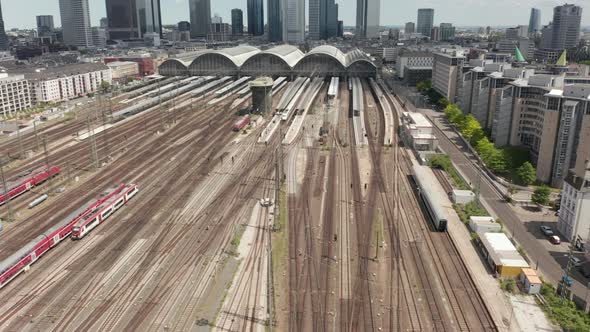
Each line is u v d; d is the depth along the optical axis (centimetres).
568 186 11256
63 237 11069
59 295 8994
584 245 10550
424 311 8544
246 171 15850
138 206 13050
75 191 14238
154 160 17112
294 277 9562
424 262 10150
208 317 8344
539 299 8869
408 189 14350
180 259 10269
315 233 11431
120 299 8869
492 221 11619
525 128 17238
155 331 7981
